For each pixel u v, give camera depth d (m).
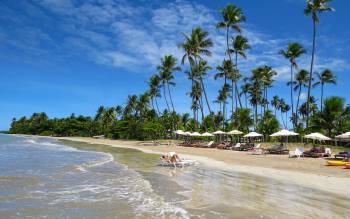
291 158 27.58
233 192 13.06
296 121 58.88
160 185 14.89
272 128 59.91
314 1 42.50
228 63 56.97
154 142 62.19
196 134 51.75
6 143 58.19
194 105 69.88
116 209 10.19
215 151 38.09
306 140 50.28
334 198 11.80
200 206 10.56
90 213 9.70
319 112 44.47
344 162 21.39
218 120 79.00
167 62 68.81
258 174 18.59
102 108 129.50
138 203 11.05
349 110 43.84
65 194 12.51
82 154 35.00
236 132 45.09
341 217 9.23
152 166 23.47
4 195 11.92
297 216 9.30
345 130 43.75
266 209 10.13
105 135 109.19
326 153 28.22
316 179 16.30
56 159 27.61
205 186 14.61
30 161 25.05
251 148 38.03
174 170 20.92
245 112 55.09
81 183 15.22
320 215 9.41
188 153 35.22
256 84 70.06
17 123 176.12
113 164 24.59
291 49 51.09
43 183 14.82
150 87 81.38
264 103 73.38
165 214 9.58
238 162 25.44
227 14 51.41
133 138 85.81
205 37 55.50
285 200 11.45
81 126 128.75
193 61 56.41
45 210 9.96
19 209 9.97
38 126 154.25
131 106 108.00
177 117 85.19
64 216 9.34
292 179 16.47
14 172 18.17
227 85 71.94
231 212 9.76
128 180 16.41
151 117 91.19
